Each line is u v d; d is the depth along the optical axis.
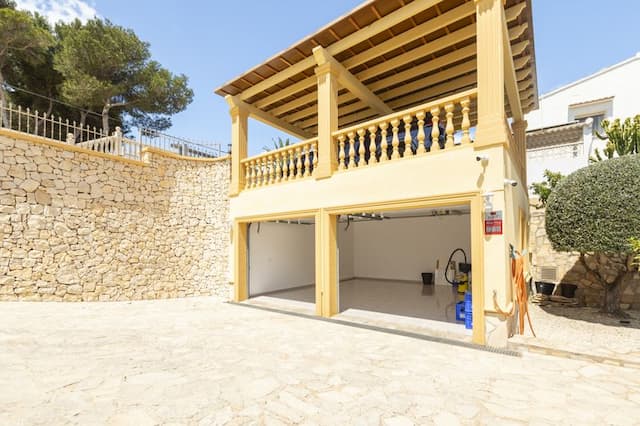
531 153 11.37
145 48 16.64
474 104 7.73
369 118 9.48
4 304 6.50
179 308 7.45
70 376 3.26
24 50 13.66
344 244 12.43
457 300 7.84
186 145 10.63
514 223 5.18
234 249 8.24
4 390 2.87
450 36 5.82
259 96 8.17
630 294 7.21
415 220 11.56
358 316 6.23
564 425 2.45
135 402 2.74
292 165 7.24
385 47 5.96
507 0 4.79
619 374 3.46
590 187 5.45
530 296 8.16
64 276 7.56
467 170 4.64
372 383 3.22
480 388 3.11
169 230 9.60
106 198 8.40
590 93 13.43
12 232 6.88
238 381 3.24
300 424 2.45
